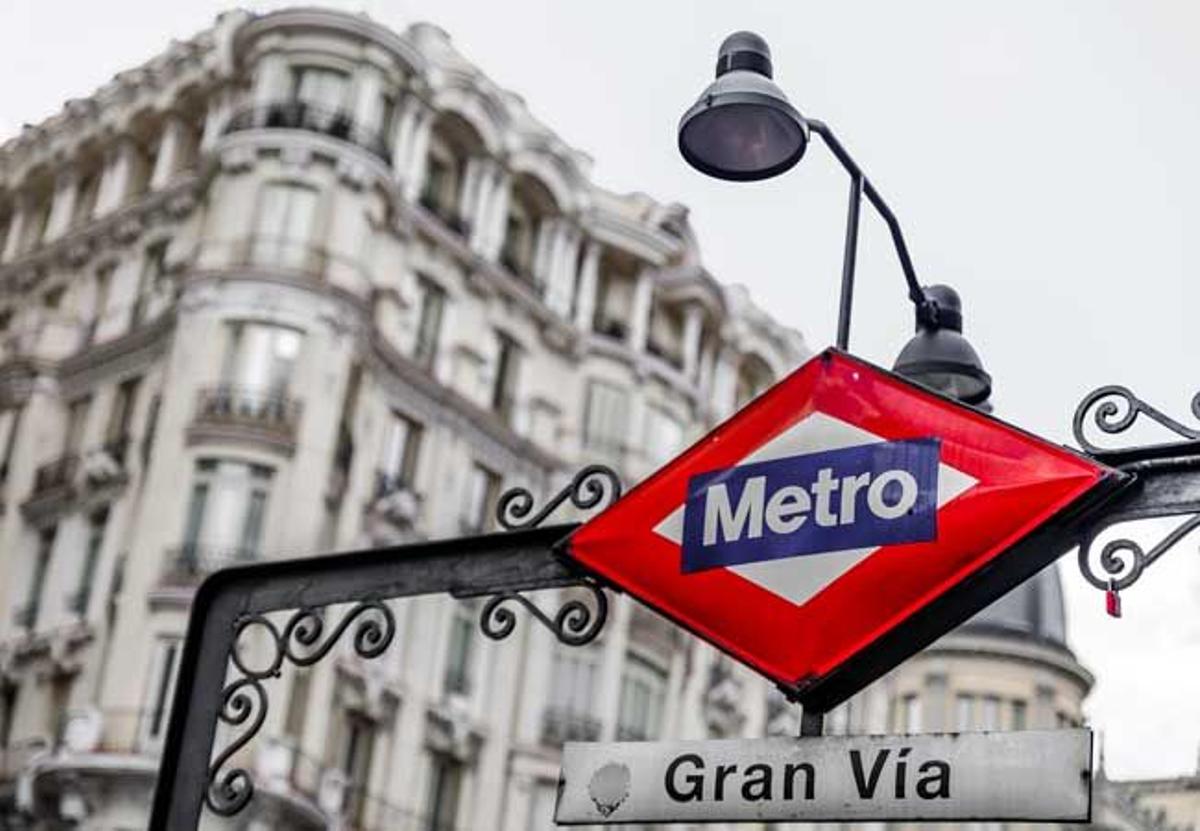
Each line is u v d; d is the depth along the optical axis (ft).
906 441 18.74
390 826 118.32
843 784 17.34
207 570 112.68
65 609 119.65
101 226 132.87
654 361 144.46
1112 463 17.69
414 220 127.85
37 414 129.08
